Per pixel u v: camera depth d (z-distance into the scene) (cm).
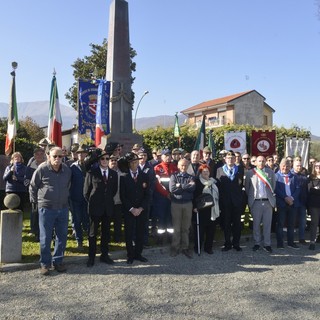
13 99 955
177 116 1720
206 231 711
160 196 747
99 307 439
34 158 783
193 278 554
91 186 613
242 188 745
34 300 459
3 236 589
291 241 777
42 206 562
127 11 1191
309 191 773
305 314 424
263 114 5034
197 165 799
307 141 1331
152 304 450
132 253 635
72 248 694
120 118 1159
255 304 453
